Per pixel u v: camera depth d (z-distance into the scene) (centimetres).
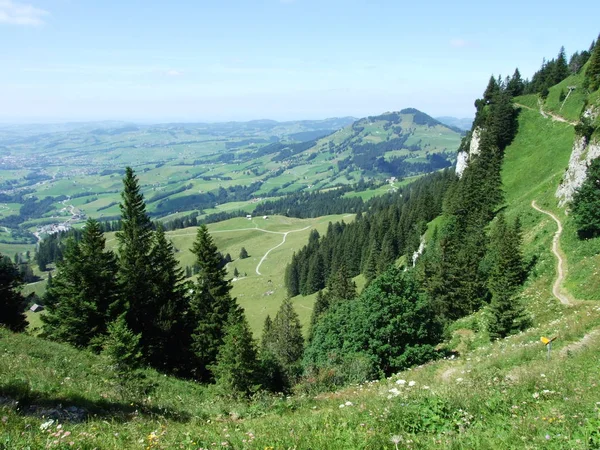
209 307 4291
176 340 4059
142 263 4097
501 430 791
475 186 8950
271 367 2634
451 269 5634
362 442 772
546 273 4675
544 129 10512
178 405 1575
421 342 3012
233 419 1338
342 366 2347
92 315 3406
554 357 1625
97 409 1230
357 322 3075
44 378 1438
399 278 3081
